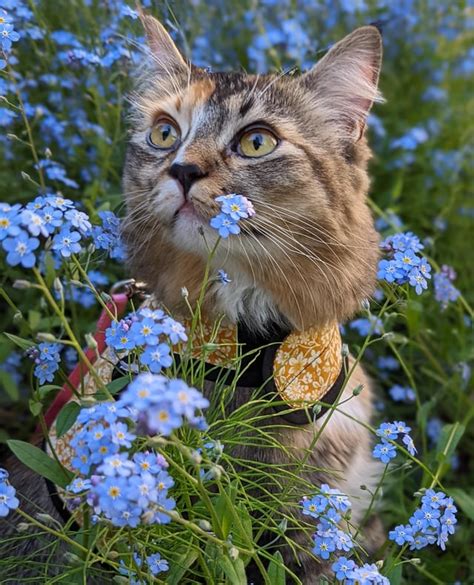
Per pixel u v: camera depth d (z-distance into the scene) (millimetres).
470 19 946
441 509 550
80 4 717
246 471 546
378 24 601
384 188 862
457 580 653
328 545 492
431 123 888
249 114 549
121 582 454
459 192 852
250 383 552
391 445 513
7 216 436
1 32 542
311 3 876
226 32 860
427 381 748
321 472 565
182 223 534
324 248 555
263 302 561
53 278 458
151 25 615
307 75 576
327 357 562
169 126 564
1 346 629
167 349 441
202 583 528
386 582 471
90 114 745
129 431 439
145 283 583
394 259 537
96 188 664
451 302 737
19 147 710
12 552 580
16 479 604
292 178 543
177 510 482
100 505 417
